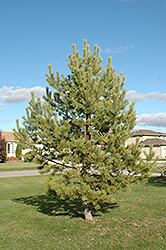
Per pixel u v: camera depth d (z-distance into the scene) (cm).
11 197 1328
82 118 827
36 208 1075
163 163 3338
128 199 1220
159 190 1438
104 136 773
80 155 817
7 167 2911
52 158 890
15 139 885
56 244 674
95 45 923
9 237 730
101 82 838
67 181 821
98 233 751
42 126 797
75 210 1036
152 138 4550
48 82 885
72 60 887
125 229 780
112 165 793
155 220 863
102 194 750
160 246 647
